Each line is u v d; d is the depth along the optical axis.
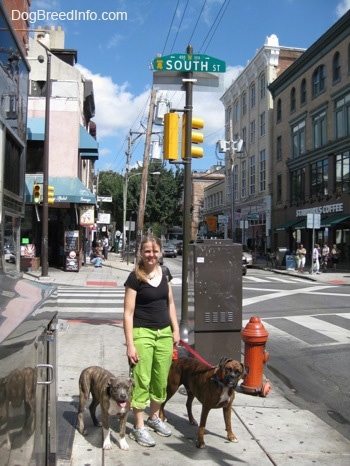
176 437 4.65
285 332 10.19
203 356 6.68
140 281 4.43
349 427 5.24
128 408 4.12
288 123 41.16
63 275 22.66
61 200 23.44
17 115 14.98
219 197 66.12
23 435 2.10
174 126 8.48
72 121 24.75
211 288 6.72
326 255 29.83
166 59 8.34
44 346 2.72
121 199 58.75
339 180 32.53
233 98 57.03
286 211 41.19
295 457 4.32
